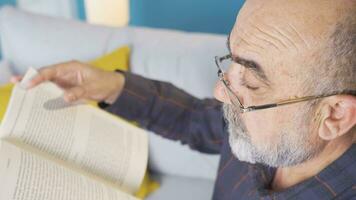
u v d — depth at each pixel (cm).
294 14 52
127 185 78
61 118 77
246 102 60
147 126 93
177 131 96
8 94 106
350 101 54
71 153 74
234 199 80
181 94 96
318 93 54
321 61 52
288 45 52
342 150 63
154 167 130
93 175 74
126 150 82
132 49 126
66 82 83
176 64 121
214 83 117
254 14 55
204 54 120
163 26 193
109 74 86
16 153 65
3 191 59
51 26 132
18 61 135
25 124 71
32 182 62
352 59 52
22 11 137
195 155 123
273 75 55
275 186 73
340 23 50
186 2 182
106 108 90
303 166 67
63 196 64
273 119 59
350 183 61
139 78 91
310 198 64
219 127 91
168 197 123
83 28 132
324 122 57
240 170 80
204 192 125
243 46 56
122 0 167
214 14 180
